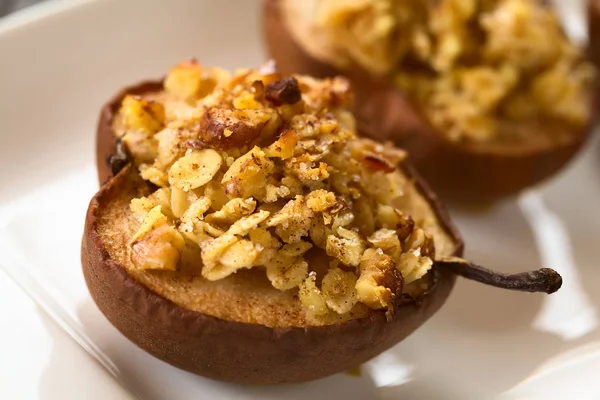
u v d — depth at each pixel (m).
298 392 0.29
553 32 0.37
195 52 0.38
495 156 0.34
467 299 0.32
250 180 0.26
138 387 0.28
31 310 0.27
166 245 0.25
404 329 0.27
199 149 0.27
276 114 0.27
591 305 0.33
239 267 0.25
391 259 0.26
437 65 0.35
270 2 0.36
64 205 0.32
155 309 0.25
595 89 0.37
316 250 0.27
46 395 0.26
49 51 0.34
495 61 0.35
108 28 0.35
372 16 0.34
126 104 0.28
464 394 0.30
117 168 0.27
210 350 0.26
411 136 0.34
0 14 0.39
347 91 0.29
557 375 0.31
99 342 0.28
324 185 0.27
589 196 0.38
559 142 0.35
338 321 0.26
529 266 0.35
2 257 0.30
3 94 0.33
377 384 0.29
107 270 0.26
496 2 0.36
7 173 0.32
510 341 0.31
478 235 0.35
